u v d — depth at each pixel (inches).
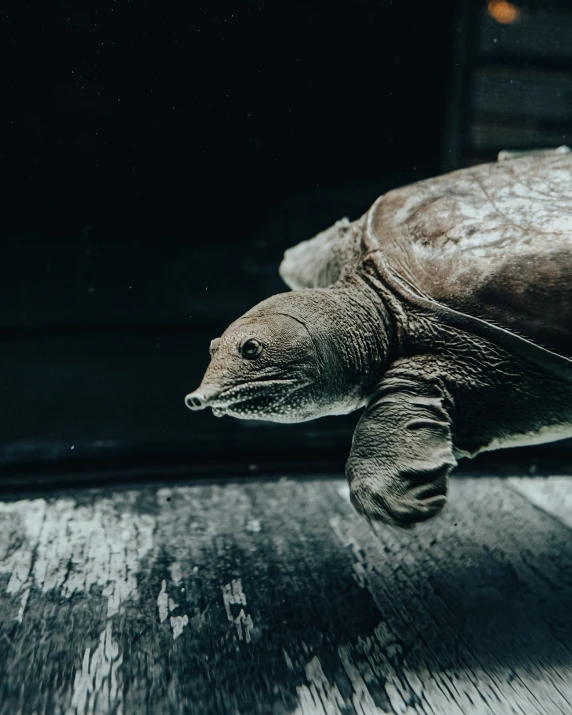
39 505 19.0
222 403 12.2
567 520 18.1
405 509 11.8
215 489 20.5
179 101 19.5
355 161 23.0
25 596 14.0
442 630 13.0
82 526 17.5
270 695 11.2
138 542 16.6
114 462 22.4
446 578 14.9
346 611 13.6
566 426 13.2
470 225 13.9
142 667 11.9
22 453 21.8
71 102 19.4
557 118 23.5
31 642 12.5
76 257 22.7
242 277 24.5
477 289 13.0
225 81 19.5
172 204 22.5
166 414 24.0
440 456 12.1
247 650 12.4
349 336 13.5
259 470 22.3
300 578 14.9
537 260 12.8
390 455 12.3
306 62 20.5
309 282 18.9
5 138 19.9
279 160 22.1
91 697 11.1
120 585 14.5
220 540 16.8
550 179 14.5
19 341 22.8
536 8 22.3
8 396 22.6
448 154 23.3
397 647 12.5
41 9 17.5
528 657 12.2
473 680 11.6
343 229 18.3
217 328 24.8
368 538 16.9
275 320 12.9
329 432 23.8
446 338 13.1
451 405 13.0
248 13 18.7
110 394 23.6
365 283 14.3
